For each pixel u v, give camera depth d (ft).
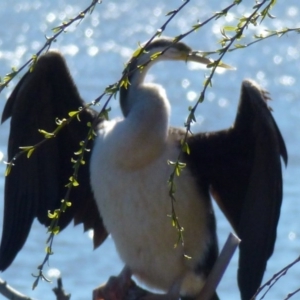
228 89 173.37
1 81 23.27
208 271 36.24
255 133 33.30
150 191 34.76
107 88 22.36
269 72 205.46
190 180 35.45
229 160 35.45
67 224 38.01
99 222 38.45
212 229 36.37
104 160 34.96
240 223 33.50
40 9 349.20
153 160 34.76
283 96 168.45
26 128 36.27
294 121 139.23
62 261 78.13
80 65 209.36
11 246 36.45
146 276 36.42
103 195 35.42
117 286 35.24
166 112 34.83
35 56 22.91
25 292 71.82
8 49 239.09
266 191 33.12
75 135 36.83
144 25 316.60
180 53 35.24
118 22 322.34
